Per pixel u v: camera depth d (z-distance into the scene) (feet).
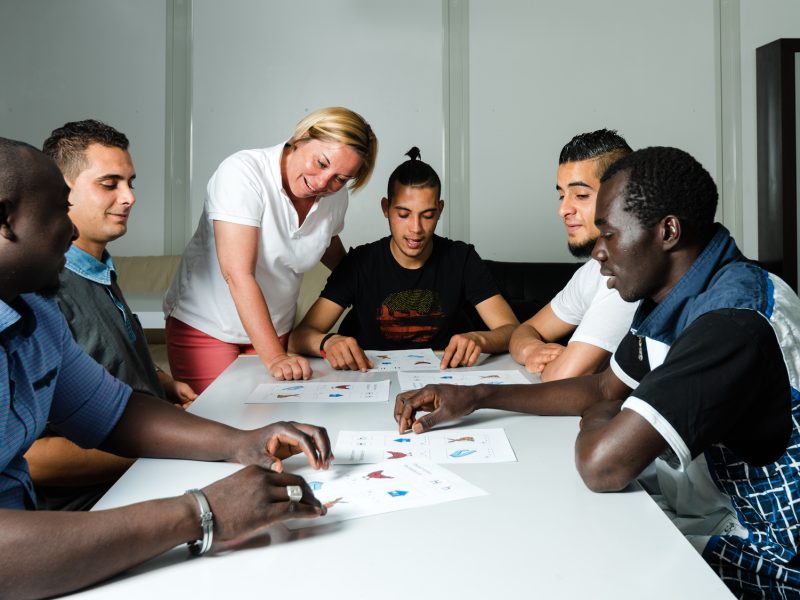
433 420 4.12
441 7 13.00
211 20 12.94
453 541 2.64
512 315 7.48
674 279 3.56
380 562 2.48
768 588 3.38
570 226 5.67
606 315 5.35
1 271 2.71
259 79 13.05
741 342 3.12
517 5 12.98
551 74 13.07
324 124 5.94
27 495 3.17
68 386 3.56
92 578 2.31
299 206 6.64
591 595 2.24
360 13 12.98
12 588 2.21
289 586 2.32
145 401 3.79
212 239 6.70
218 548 2.60
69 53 12.97
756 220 13.10
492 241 13.30
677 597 2.23
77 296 4.97
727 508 4.02
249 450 3.48
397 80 13.08
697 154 13.12
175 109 13.05
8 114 13.06
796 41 12.15
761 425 3.25
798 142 12.25
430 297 7.63
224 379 5.54
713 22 12.94
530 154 13.17
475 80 13.08
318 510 2.76
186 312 6.95
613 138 5.46
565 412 4.42
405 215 7.12
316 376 5.66
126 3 12.91
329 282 7.51
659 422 3.06
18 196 2.66
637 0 12.95
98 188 5.29
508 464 3.51
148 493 3.14
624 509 2.94
